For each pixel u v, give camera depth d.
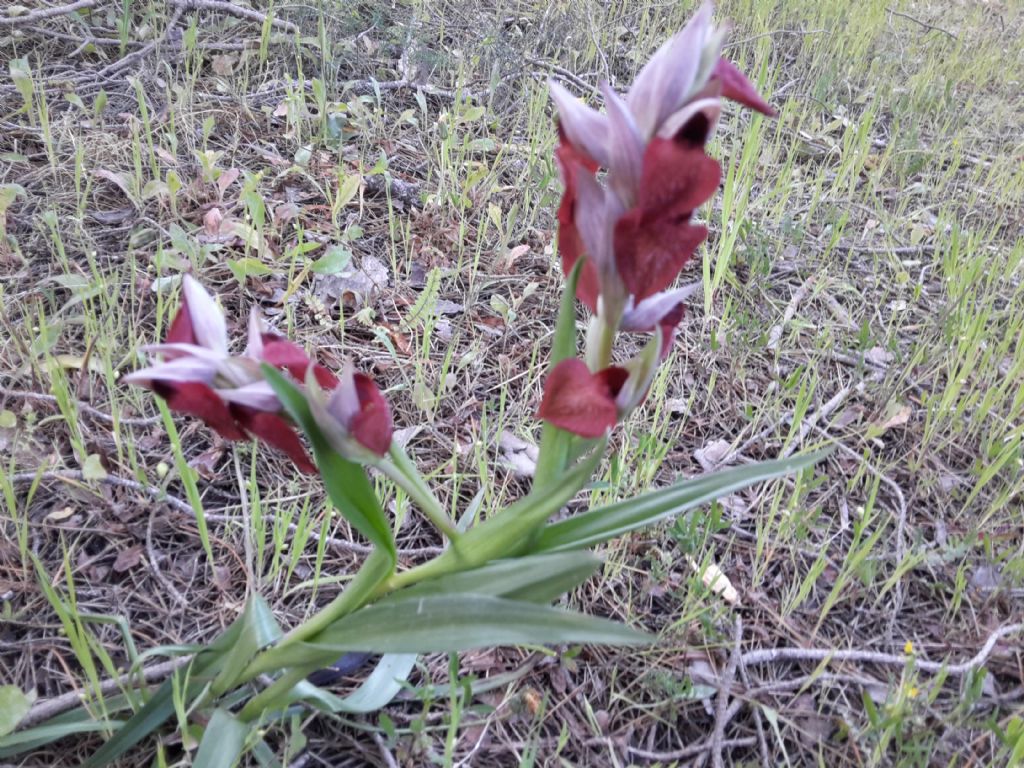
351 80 0.59
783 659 0.32
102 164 0.47
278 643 0.23
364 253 0.47
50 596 0.23
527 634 0.18
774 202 0.59
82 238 0.42
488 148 0.54
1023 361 0.46
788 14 0.86
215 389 0.18
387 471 0.19
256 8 0.64
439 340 0.43
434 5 0.69
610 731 0.29
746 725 0.30
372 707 0.25
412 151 0.56
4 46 0.55
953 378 0.45
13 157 0.45
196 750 0.24
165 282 0.39
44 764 0.24
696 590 0.32
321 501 0.34
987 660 0.33
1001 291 0.56
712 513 0.34
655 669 0.30
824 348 0.47
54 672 0.26
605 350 0.19
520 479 0.37
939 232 0.58
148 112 0.52
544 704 0.27
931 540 0.38
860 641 0.33
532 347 0.44
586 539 0.21
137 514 0.32
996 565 0.37
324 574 0.32
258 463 0.35
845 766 0.29
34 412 0.33
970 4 1.10
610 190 0.17
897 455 0.42
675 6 0.80
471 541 0.20
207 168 0.45
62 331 0.37
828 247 0.54
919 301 0.54
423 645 0.19
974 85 0.87
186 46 0.54
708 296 0.47
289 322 0.40
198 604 0.30
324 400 0.18
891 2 1.01
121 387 0.36
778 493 0.36
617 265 0.17
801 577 0.35
